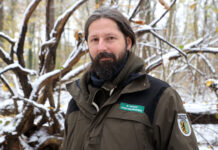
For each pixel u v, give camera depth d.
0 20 7.75
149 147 0.83
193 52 2.55
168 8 2.22
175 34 4.91
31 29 9.40
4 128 1.91
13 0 9.55
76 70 2.46
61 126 2.16
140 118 0.85
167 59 2.18
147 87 0.90
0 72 2.03
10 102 2.56
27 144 1.99
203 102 3.06
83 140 0.96
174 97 0.89
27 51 11.71
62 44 6.80
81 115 1.02
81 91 1.08
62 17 2.25
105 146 0.85
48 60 2.22
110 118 0.90
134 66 0.96
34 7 2.16
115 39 0.96
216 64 4.21
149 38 4.21
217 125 2.58
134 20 2.26
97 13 1.00
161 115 0.85
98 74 0.97
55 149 2.10
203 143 2.35
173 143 0.83
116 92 0.93
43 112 2.07
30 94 2.25
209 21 4.09
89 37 1.00
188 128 0.87
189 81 4.17
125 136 0.84
